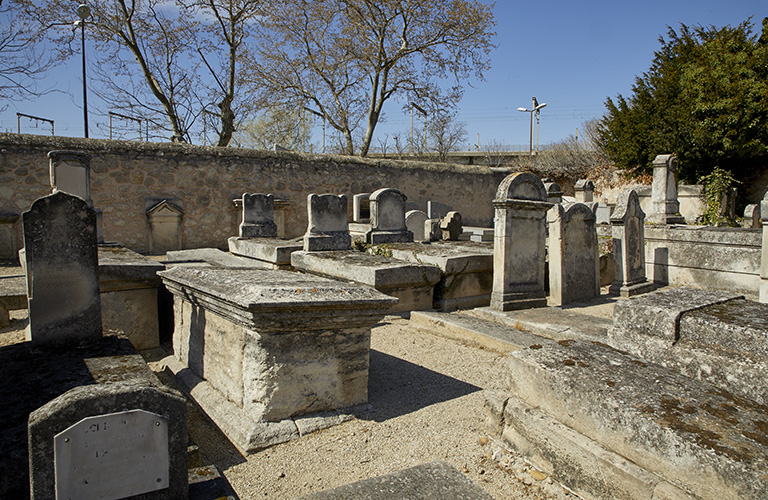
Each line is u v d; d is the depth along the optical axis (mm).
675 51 18703
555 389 2539
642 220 8227
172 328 5426
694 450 1938
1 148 10023
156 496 1944
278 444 2885
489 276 7004
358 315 3186
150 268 4898
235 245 9523
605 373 2512
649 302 2979
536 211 6406
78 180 7566
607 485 2186
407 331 5578
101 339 3715
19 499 2018
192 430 3131
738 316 2688
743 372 2438
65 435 1756
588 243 7293
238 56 18219
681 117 15828
